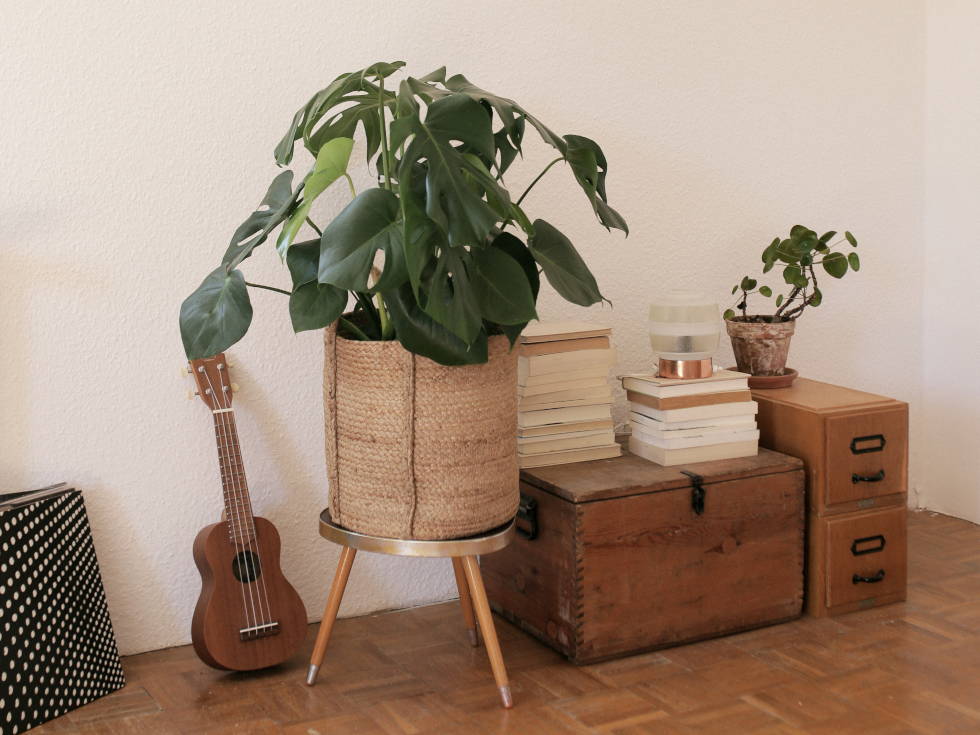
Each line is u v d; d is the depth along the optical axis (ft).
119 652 7.96
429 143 5.97
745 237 10.24
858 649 7.72
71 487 7.66
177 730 6.72
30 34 7.26
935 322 11.15
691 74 9.75
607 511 7.47
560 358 8.13
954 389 10.98
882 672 7.30
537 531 7.89
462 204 5.85
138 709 7.05
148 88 7.64
